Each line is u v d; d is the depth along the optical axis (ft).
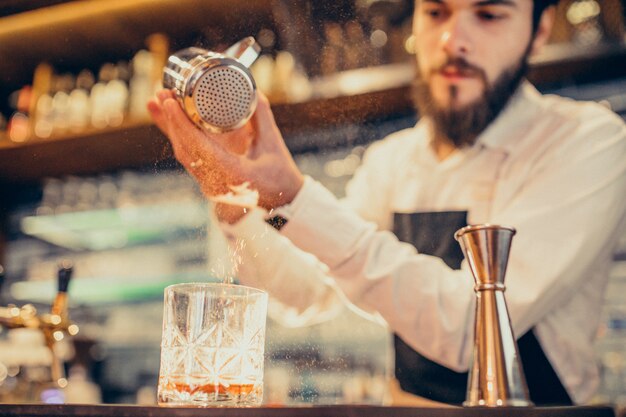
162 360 2.02
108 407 1.65
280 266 3.26
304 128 4.19
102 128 6.75
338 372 6.77
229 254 2.89
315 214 3.04
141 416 1.62
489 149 4.58
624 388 6.31
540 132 4.37
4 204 8.43
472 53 4.49
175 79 2.38
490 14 4.47
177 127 2.41
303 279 3.44
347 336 7.01
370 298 3.34
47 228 8.78
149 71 6.93
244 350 1.99
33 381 4.09
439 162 4.93
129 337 8.79
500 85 4.53
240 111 2.36
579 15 6.39
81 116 7.24
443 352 3.35
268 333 3.73
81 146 7.07
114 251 8.91
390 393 4.82
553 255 3.58
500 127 4.54
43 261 8.90
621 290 6.45
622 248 6.35
